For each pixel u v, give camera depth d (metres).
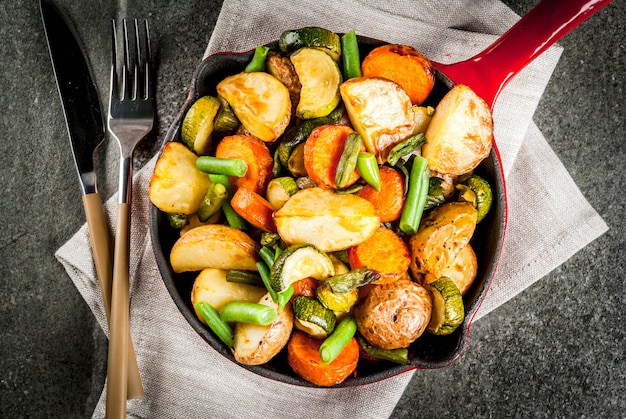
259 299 0.38
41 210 0.48
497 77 0.42
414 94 0.40
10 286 0.48
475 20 0.47
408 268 0.38
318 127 0.37
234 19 0.46
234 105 0.38
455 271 0.39
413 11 0.47
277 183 0.38
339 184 0.37
